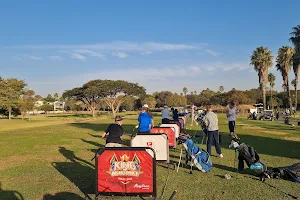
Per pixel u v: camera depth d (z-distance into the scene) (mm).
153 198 6418
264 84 63156
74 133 22625
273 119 40750
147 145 9688
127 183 6078
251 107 70312
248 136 18656
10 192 7066
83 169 9523
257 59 62812
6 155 12391
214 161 10336
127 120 42656
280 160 10344
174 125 14492
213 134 10984
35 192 7051
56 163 10562
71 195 6789
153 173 6023
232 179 7957
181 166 9664
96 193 6172
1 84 65750
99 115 81688
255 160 8055
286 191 6828
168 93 120188
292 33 41406
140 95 76750
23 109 65562
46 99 165750
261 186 7270
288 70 62125
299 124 29172
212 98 94562
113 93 73500
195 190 7027
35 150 13750
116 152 6113
